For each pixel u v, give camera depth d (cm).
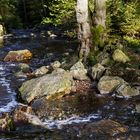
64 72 1495
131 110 1229
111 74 1503
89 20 1745
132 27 2217
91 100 1322
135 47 1945
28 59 2027
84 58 1695
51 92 1338
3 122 1112
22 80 1600
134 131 1061
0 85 1538
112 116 1188
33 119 1131
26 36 2939
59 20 2552
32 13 3803
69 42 2536
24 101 1324
